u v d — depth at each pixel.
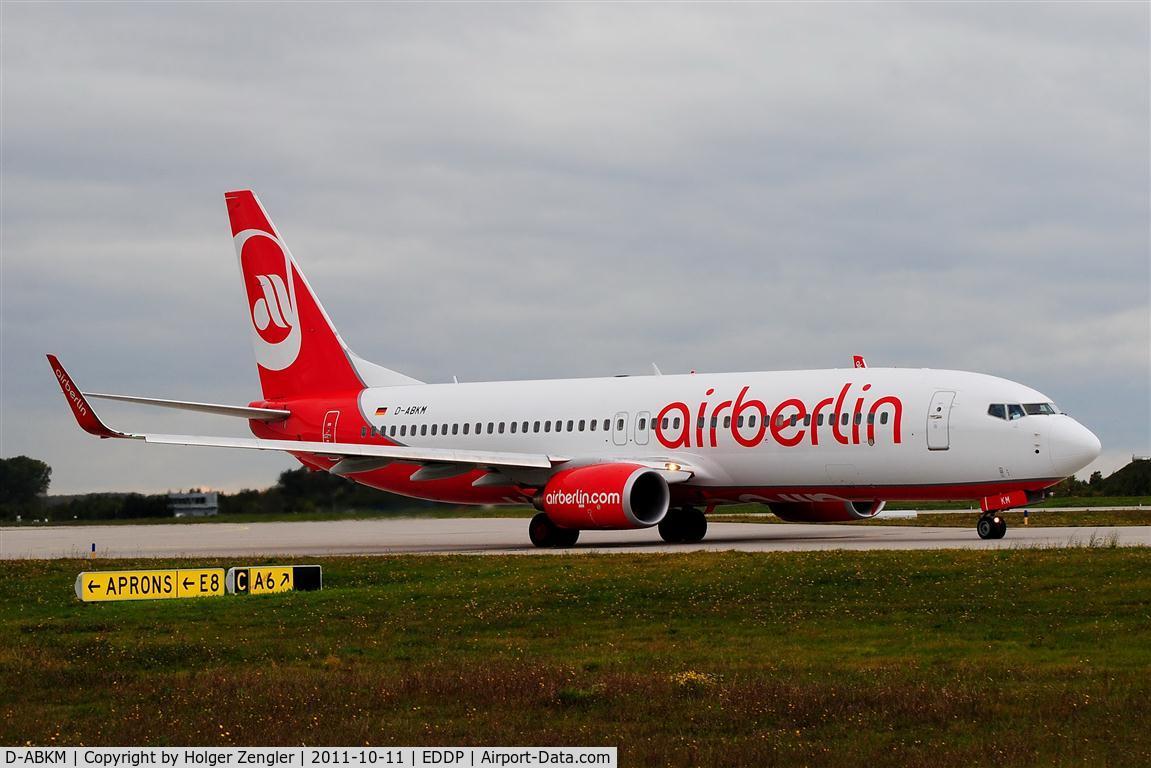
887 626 49.44
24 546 115.19
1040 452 84.00
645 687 38.47
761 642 47.00
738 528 120.19
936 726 33.84
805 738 33.03
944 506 158.38
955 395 86.81
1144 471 179.50
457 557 78.38
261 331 118.88
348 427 113.00
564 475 92.69
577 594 58.53
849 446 88.81
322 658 46.22
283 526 156.12
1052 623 48.69
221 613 56.75
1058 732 32.81
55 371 91.31
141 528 161.12
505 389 107.31
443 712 36.81
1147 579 56.00
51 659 46.34
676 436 95.62
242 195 118.81
